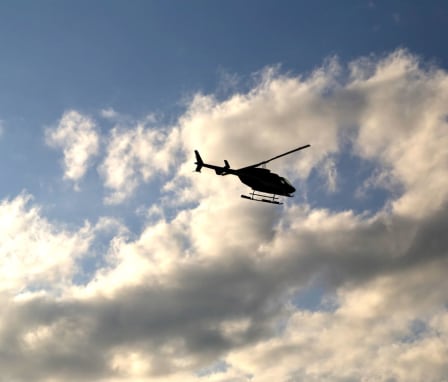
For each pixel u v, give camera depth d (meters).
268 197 87.19
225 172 86.25
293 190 88.25
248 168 85.69
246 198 86.56
